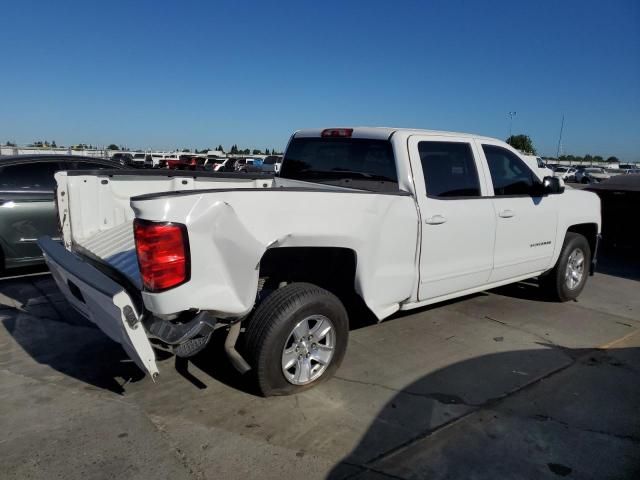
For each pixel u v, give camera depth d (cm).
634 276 761
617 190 881
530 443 301
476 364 409
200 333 293
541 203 526
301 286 341
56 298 552
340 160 462
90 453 278
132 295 312
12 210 610
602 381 385
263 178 504
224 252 292
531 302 589
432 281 424
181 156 3841
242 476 263
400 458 282
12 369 381
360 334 466
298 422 314
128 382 363
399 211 385
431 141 433
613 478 272
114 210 443
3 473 260
